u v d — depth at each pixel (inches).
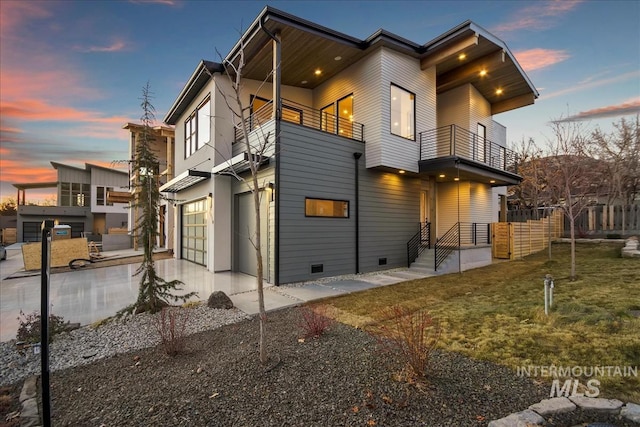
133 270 408.5
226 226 388.8
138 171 218.2
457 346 135.7
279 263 297.0
